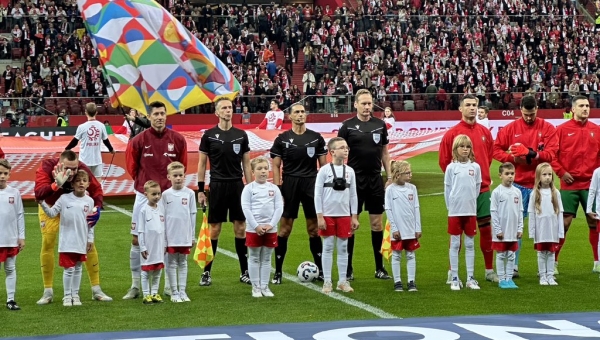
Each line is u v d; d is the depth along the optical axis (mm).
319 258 11578
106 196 20344
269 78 37281
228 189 11336
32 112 29531
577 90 39281
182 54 18469
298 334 8391
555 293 10523
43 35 35844
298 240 14812
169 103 18672
